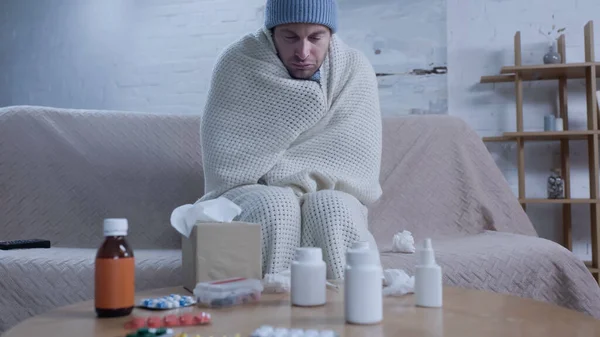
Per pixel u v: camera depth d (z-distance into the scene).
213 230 0.89
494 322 0.67
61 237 1.78
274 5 1.41
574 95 2.99
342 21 3.12
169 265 1.34
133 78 3.43
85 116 1.93
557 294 1.42
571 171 2.96
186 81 3.38
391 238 1.83
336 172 1.44
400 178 1.94
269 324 0.67
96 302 0.71
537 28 3.01
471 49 3.06
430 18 3.06
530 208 2.97
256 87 1.48
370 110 1.54
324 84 1.51
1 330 1.32
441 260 1.36
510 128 3.02
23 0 3.59
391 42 3.09
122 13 3.46
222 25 3.36
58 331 0.64
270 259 1.15
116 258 0.71
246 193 1.28
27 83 3.56
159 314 0.73
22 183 1.81
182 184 1.87
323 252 1.16
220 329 0.64
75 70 3.51
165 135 1.93
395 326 0.65
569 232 2.83
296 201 1.22
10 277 1.34
